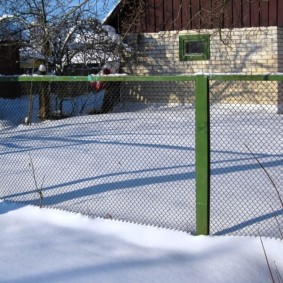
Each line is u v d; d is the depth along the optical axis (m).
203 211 4.96
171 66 17.52
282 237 4.81
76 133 12.30
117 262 4.36
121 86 16.84
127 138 11.29
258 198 6.23
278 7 15.91
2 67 20.05
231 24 16.38
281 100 13.82
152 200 6.24
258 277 4.13
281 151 9.27
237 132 11.43
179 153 9.32
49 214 5.62
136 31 17.34
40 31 15.95
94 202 6.22
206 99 4.92
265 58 16.20
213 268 4.23
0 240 4.90
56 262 4.38
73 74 16.89
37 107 16.41
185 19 17.14
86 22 16.42
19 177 7.73
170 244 4.74
